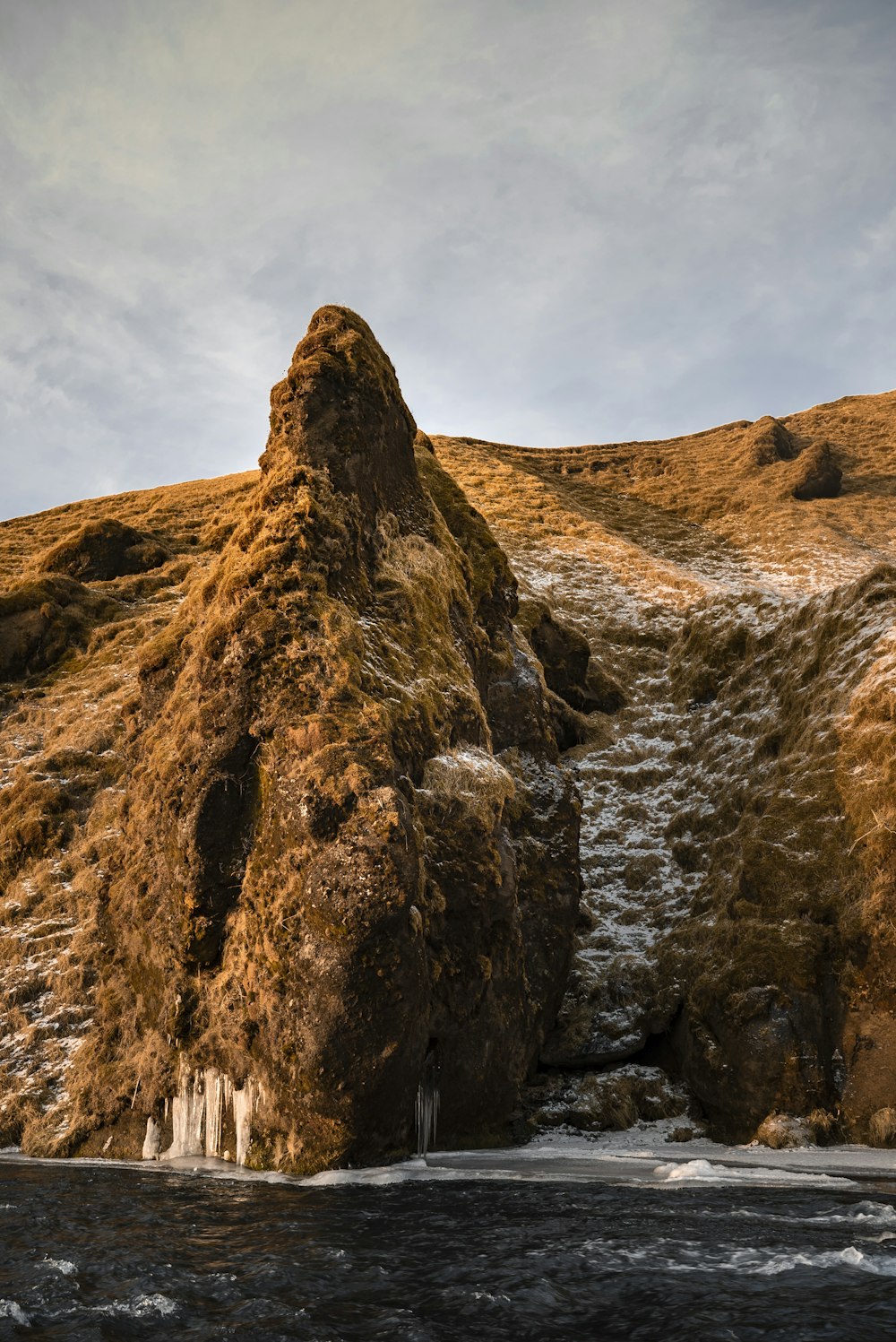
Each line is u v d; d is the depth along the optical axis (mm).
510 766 19547
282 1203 10023
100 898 17484
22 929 18984
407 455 19500
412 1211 9508
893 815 16359
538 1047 17859
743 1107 15977
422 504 19531
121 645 30375
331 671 14383
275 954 13141
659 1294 6590
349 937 12547
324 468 16922
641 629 33469
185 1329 6027
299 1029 12773
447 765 15641
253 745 14359
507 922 15883
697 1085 16938
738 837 20328
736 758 23000
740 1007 16375
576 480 66688
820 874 17031
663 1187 10977
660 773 25422
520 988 16188
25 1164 13641
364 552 16969
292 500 16219
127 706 18031
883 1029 15422
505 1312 6273
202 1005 14211
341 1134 12633
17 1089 15711
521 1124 16406
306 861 13148
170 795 14680
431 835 15039
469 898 15117
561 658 28297
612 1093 17500
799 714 20828
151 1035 14930
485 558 21469
